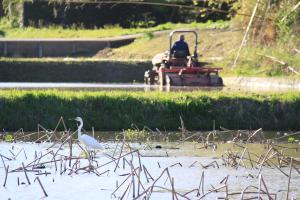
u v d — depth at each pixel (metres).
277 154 54.12
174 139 66.69
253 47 103.69
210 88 100.75
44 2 182.12
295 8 86.12
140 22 179.38
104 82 133.50
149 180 49.31
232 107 72.88
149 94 74.88
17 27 183.88
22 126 71.00
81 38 169.25
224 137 68.00
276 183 48.72
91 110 71.81
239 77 114.50
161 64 112.69
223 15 168.62
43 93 72.88
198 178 50.12
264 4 91.12
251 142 65.31
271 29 100.06
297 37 96.44
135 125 71.00
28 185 47.94
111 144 63.50
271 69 113.88
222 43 145.00
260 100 73.50
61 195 45.28
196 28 160.12
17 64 134.62
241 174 51.53
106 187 47.28
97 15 180.62
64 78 134.88
